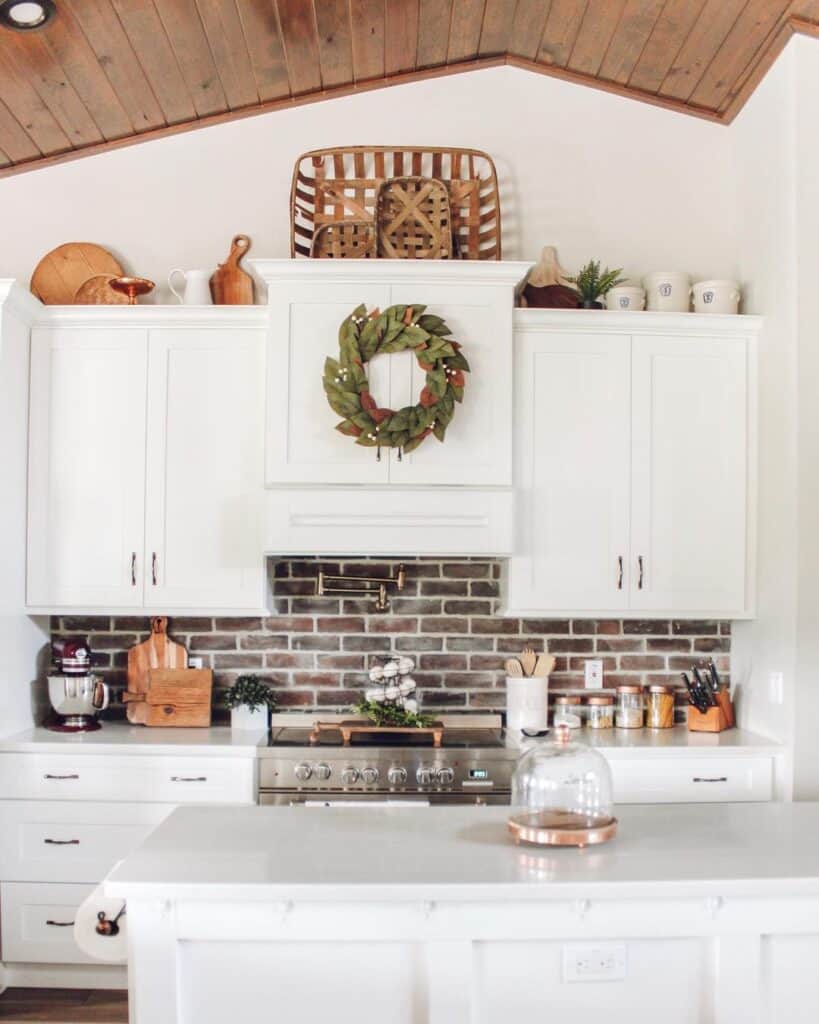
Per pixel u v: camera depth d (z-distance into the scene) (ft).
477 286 12.83
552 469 13.10
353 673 14.05
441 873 6.99
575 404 13.15
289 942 7.08
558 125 14.51
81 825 12.23
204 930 7.00
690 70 13.47
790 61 12.43
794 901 7.16
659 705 13.67
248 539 13.08
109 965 12.30
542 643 14.15
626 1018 7.13
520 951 7.09
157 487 13.12
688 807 9.03
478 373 12.76
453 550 12.69
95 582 13.09
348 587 14.02
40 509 13.12
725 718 13.65
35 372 13.20
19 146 13.70
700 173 14.51
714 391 13.29
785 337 12.58
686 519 13.20
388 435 12.34
